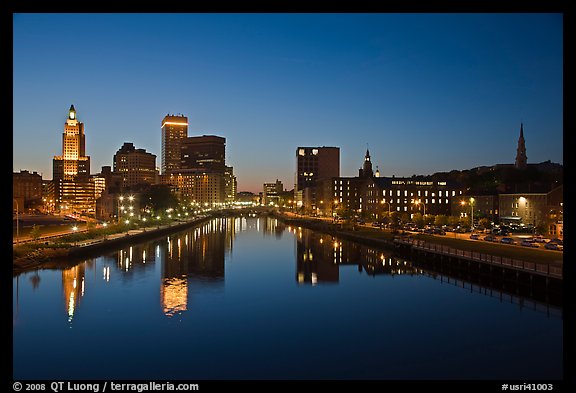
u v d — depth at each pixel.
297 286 75.19
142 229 175.00
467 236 127.12
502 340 46.97
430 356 42.59
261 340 47.22
